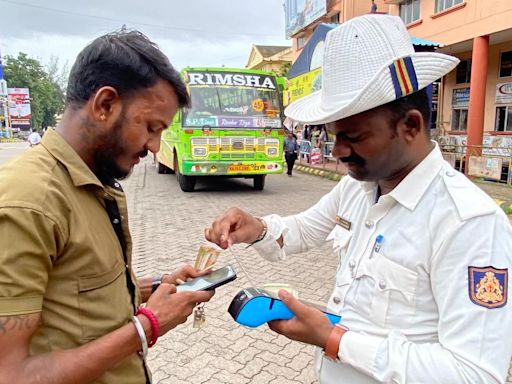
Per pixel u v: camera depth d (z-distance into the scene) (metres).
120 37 1.09
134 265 5.09
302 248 1.73
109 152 1.10
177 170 10.87
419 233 1.11
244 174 9.70
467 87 13.91
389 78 1.03
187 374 2.91
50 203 0.97
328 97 1.12
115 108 1.06
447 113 14.78
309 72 12.41
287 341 3.33
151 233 6.59
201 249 1.59
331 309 1.29
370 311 1.16
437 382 0.96
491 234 1.00
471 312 0.97
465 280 1.00
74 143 1.09
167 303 1.15
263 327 3.54
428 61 1.08
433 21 12.82
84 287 1.06
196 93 9.28
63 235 1.00
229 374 2.91
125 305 1.18
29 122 62.00
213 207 8.63
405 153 1.12
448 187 1.10
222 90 9.45
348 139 1.12
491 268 0.98
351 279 1.24
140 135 1.10
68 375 0.97
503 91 12.75
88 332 1.07
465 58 13.87
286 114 1.35
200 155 9.27
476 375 0.93
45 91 71.88
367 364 1.04
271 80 9.85
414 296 1.10
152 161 18.53
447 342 1.00
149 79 1.06
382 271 1.15
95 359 1.00
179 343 3.29
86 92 1.06
